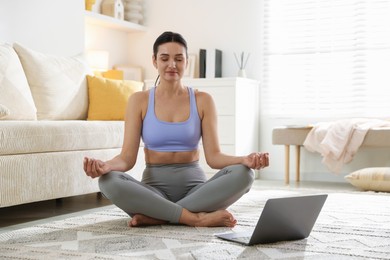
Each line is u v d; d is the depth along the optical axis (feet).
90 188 10.55
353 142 14.23
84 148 10.34
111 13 17.43
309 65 16.92
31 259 5.99
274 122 17.33
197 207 7.97
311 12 16.81
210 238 7.07
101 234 7.45
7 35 13.16
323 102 16.74
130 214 8.16
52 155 9.52
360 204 10.40
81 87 12.62
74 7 15.34
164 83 8.61
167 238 7.11
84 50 15.76
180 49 8.50
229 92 15.75
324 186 14.83
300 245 6.70
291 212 6.63
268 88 17.42
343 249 6.50
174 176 8.46
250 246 6.60
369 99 16.17
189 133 8.52
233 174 7.92
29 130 8.98
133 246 6.65
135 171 11.92
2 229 8.25
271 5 17.29
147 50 18.98
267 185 14.97
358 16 16.25
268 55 17.39
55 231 7.69
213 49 17.21
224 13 17.90
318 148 14.65
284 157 17.12
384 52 16.01
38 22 14.06
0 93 10.43
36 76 11.82
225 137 15.83
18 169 8.75
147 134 8.57
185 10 18.43
